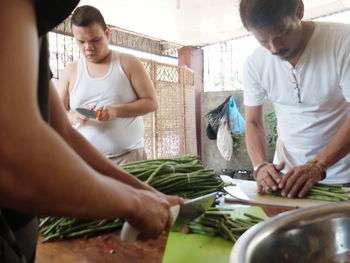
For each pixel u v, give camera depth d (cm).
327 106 145
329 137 150
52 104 65
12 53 32
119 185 44
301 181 126
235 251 55
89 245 82
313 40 134
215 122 460
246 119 167
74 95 177
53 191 34
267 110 435
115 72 170
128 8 363
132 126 176
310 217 72
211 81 554
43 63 47
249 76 159
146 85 176
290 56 133
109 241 84
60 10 42
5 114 31
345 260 71
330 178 151
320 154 133
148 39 524
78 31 159
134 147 177
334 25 133
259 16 108
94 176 38
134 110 168
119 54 174
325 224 73
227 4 350
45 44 47
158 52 542
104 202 40
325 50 133
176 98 432
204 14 385
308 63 137
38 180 33
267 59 149
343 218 75
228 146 449
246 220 94
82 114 168
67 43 402
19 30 33
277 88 153
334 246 73
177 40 511
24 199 33
